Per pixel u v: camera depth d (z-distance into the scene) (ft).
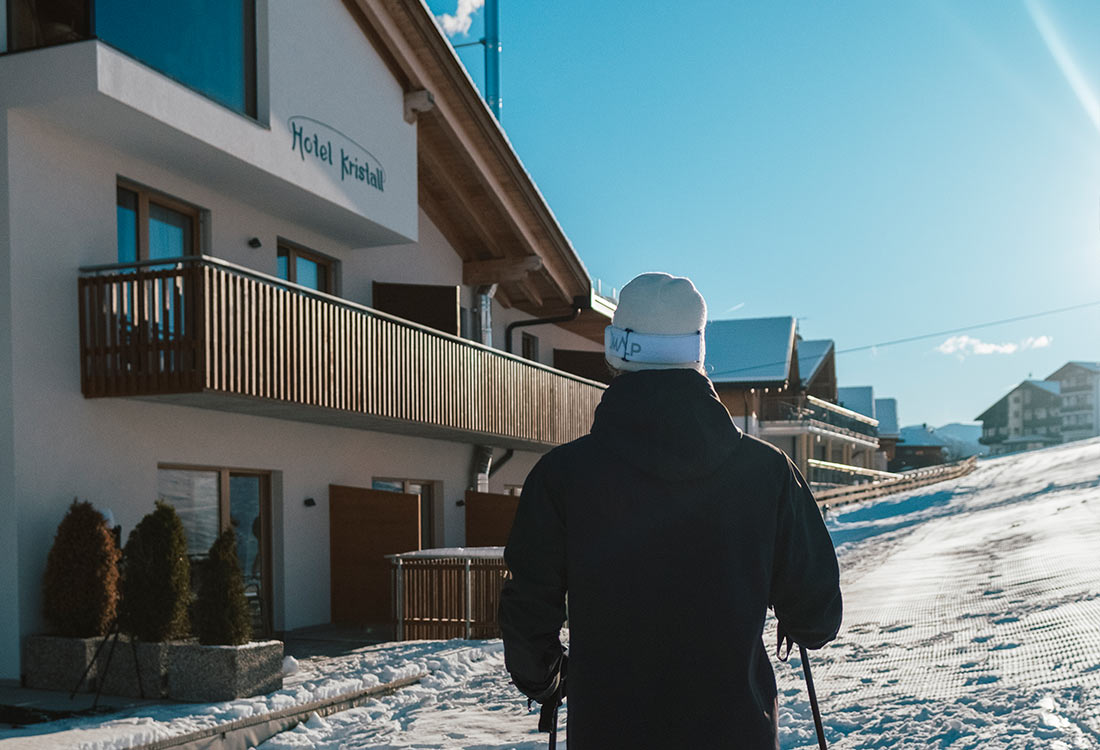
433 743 20.36
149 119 28.76
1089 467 139.85
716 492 5.83
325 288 44.29
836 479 176.76
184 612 24.50
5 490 27.30
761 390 161.99
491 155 50.65
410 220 44.06
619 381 6.15
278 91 34.76
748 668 5.73
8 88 27.48
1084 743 14.52
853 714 18.47
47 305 28.58
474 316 58.39
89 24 28.30
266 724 22.04
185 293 28.91
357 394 36.60
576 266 61.26
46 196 28.71
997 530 65.77
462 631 37.86
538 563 6.03
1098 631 22.26
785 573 6.16
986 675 20.25
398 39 42.04
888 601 34.99
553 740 6.68
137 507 31.76
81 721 21.17
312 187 36.58
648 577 5.74
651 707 5.63
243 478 38.50
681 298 6.19
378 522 42.01
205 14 32.50
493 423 48.47
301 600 40.78
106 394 29.40
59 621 25.79
